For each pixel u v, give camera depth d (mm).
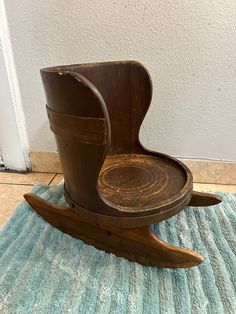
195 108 794
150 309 471
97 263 563
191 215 710
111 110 681
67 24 751
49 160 931
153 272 545
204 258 533
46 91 517
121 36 745
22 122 889
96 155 470
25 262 564
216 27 708
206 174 868
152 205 513
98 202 511
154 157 710
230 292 499
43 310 470
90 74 634
